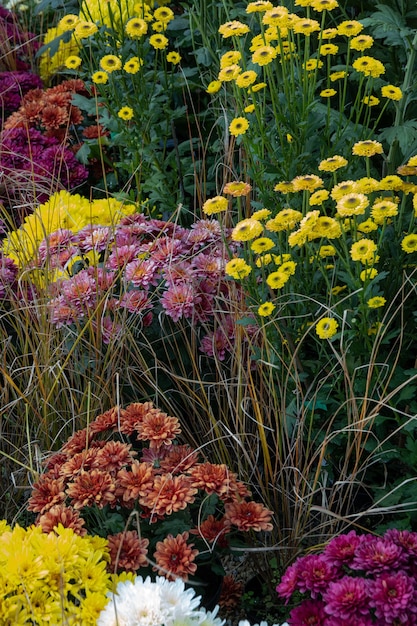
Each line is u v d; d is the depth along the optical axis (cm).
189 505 254
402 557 203
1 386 312
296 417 273
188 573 219
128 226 315
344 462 273
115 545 221
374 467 277
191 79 402
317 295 270
